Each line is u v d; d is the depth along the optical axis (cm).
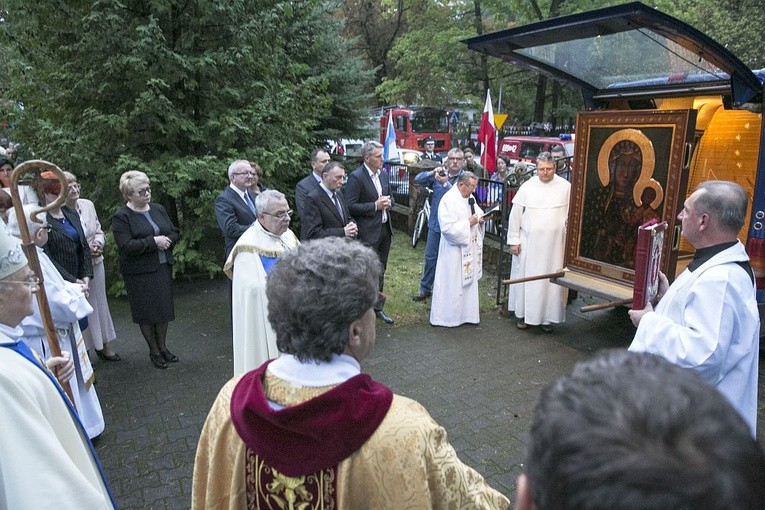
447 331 570
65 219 439
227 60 706
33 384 155
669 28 367
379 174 605
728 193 214
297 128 830
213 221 728
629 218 462
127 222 446
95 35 649
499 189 800
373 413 112
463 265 565
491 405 411
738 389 215
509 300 601
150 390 436
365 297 121
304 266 121
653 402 56
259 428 113
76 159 675
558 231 541
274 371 121
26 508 138
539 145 1600
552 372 469
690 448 52
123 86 690
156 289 459
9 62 676
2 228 162
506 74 2206
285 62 870
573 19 404
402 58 2292
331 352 117
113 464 338
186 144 750
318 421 109
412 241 990
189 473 329
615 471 51
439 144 2300
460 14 2248
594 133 483
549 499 58
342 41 1084
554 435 58
